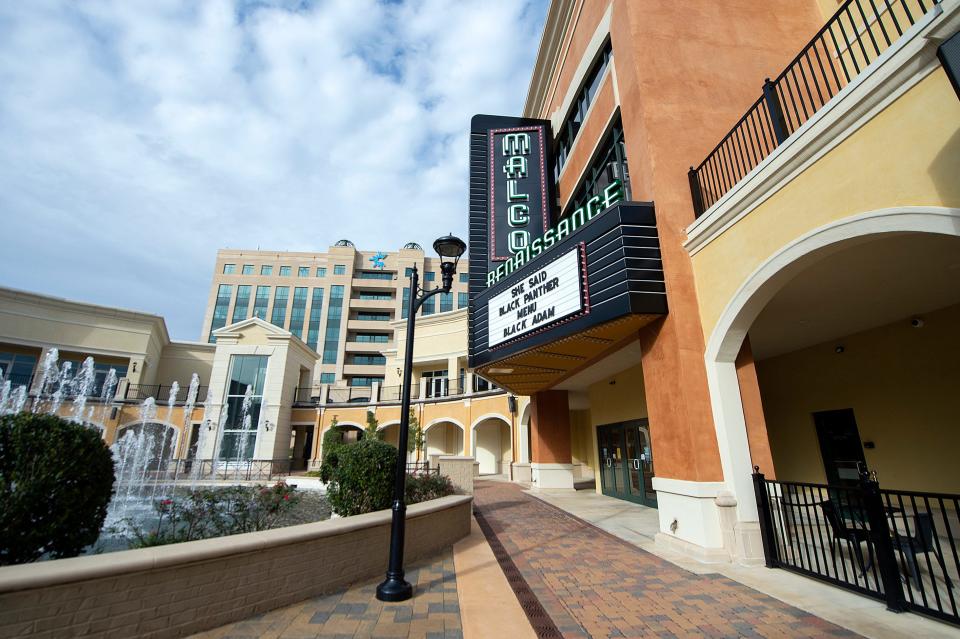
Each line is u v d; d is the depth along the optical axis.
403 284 62.06
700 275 6.88
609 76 9.98
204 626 3.71
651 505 11.00
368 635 3.71
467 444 24.16
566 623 4.05
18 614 2.89
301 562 4.55
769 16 8.93
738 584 5.02
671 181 7.47
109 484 4.41
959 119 3.57
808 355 9.31
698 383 6.54
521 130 13.33
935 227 3.68
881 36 7.85
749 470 6.16
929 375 7.05
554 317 8.23
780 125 5.71
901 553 4.48
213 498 6.08
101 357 27.95
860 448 8.10
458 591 4.84
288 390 30.20
